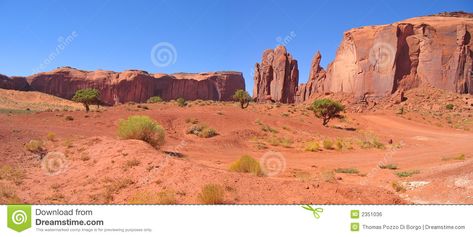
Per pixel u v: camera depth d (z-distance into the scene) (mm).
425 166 17203
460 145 32031
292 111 61406
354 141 33344
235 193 9031
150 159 12352
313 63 124375
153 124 17688
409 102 84500
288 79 125125
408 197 10516
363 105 88125
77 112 34938
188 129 30766
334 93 105125
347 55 102375
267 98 126250
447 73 89500
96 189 10328
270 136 33000
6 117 30594
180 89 167125
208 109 52500
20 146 15688
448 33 91812
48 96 114562
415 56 92938
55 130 21750
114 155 13156
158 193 9148
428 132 52875
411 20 110562
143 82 156750
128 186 10375
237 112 46031
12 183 10977
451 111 75812
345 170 16500
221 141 27328
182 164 11578
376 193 9078
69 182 11258
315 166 18469
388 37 92750
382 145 31344
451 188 10234
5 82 134375
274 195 9000
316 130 42031
